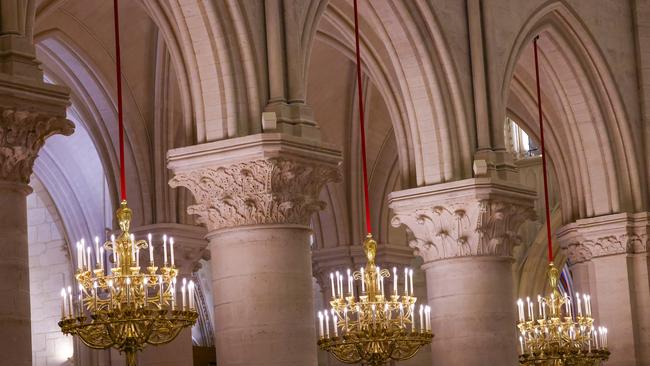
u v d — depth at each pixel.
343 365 31.00
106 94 25.36
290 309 17.09
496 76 22.08
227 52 17.27
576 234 26.50
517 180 21.73
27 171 13.79
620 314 26.02
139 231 25.44
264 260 17.09
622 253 26.03
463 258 21.25
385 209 30.41
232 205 17.16
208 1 17.14
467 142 21.41
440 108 21.34
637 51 26.86
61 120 13.88
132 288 16.02
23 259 13.63
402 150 23.14
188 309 16.50
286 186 17.11
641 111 26.75
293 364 17.00
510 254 21.56
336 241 29.88
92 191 31.03
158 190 25.50
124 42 25.11
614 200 26.08
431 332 20.72
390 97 23.44
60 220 31.47
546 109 27.27
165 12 18.69
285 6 17.84
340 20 23.56
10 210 13.57
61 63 25.20
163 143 25.59
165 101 25.53
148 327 15.85
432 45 21.38
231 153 16.94
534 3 23.94
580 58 25.72
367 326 19.86
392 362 30.89
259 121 17.27
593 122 26.08
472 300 21.20
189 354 24.92
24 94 13.49
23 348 13.45
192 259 25.69
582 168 26.33
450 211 21.09
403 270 30.67
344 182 29.86
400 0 20.98
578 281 26.80
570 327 23.94
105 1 24.38
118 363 29.55
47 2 22.88
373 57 23.59
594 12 25.98
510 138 38.78
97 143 26.03
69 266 31.33
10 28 13.83
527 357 24.09
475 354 21.12
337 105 28.81
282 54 17.72
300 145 17.08
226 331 17.20
